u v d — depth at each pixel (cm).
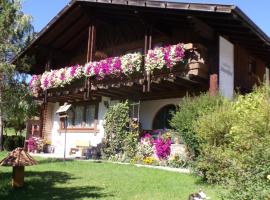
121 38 1847
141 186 927
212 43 1402
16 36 1717
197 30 1323
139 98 1733
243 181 579
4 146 2312
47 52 2097
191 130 1072
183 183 965
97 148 1714
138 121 1633
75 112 2089
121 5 1527
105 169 1234
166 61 1338
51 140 2206
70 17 1878
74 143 2039
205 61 1366
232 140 898
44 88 1925
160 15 1460
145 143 1523
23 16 1708
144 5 1399
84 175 1102
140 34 1755
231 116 944
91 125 1969
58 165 1330
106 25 1902
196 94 1473
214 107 1041
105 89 1620
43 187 913
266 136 648
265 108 759
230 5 1168
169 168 1277
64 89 1870
